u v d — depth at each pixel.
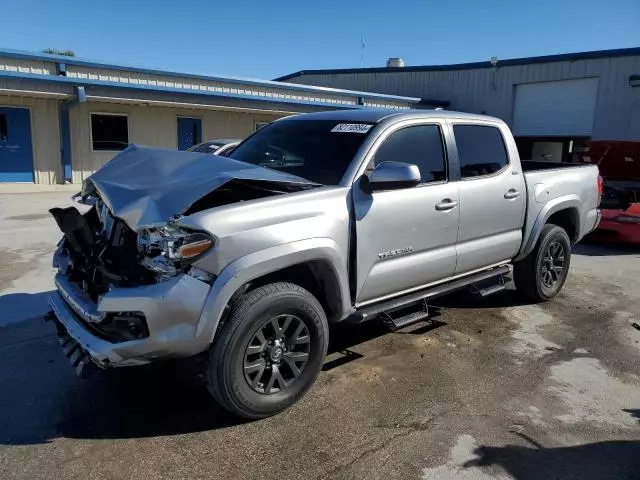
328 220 3.72
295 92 20.69
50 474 3.01
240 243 3.30
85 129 17.66
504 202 5.18
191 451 3.25
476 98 23.14
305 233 3.58
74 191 16.14
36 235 9.19
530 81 21.36
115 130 18.30
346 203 3.87
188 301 3.15
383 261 4.17
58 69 15.48
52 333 5.00
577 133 20.39
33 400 3.82
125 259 3.48
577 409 3.81
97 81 15.91
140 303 3.11
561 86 20.69
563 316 5.73
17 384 4.05
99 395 3.90
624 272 7.71
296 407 3.76
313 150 4.38
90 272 3.58
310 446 3.31
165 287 3.14
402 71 25.30
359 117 4.57
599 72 19.42
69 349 3.63
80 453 3.21
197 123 20.06
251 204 3.43
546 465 3.17
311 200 3.69
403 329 5.26
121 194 3.52
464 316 5.67
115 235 3.64
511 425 3.58
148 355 3.21
